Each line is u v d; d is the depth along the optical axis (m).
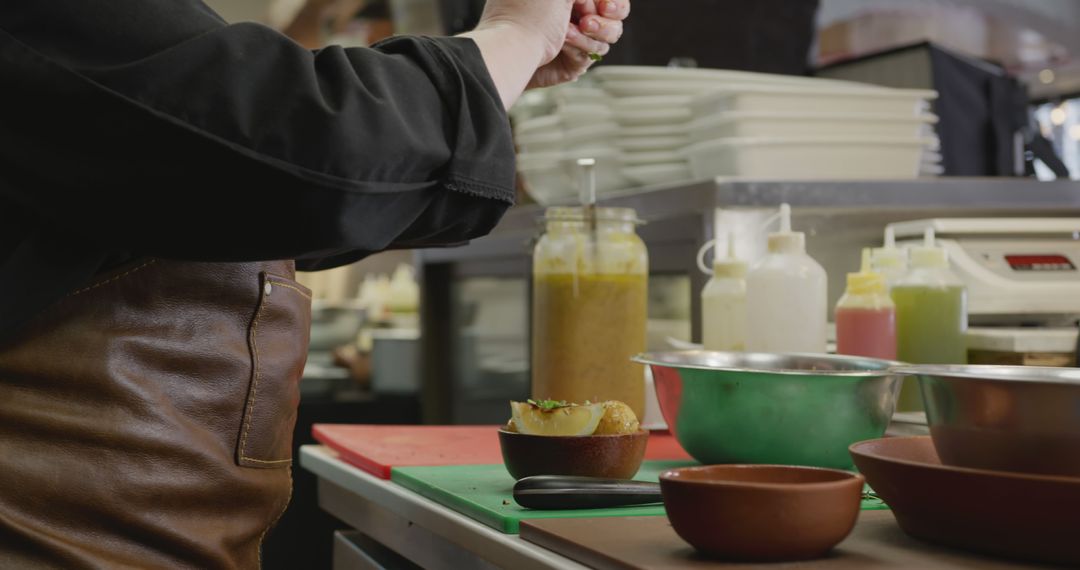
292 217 0.87
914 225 1.91
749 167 1.91
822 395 1.20
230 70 0.84
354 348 4.36
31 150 0.84
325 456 1.60
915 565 0.78
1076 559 0.76
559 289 1.61
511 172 0.99
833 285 2.01
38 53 0.82
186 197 0.86
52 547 0.92
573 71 1.26
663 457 1.43
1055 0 3.99
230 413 1.04
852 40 4.07
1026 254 1.87
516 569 0.92
